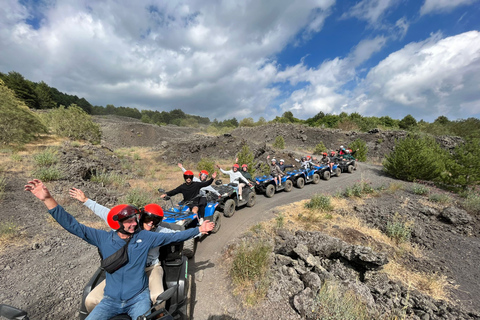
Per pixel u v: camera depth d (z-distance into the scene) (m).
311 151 28.80
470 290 4.40
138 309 2.27
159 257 3.12
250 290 3.89
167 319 2.13
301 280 4.16
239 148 23.23
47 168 9.08
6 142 12.57
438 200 8.85
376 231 6.61
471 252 5.72
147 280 2.51
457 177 11.55
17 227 5.25
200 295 3.86
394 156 14.27
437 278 4.71
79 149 13.72
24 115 13.47
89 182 9.12
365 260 4.28
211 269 4.61
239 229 6.51
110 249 2.34
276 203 9.12
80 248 4.93
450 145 23.98
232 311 3.50
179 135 46.72
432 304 3.68
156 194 9.36
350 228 6.54
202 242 5.75
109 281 2.34
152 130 42.97
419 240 6.20
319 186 12.19
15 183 7.59
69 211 6.48
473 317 3.60
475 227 6.84
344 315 3.19
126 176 12.05
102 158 13.81
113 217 2.31
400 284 4.29
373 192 10.20
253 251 4.48
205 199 5.67
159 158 19.36
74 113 20.06
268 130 39.31
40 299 3.38
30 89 57.84
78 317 3.13
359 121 42.78
